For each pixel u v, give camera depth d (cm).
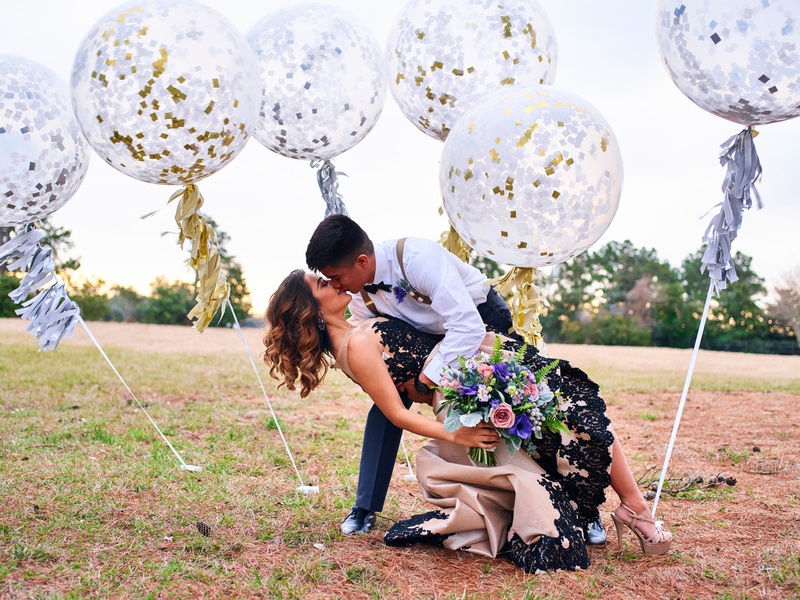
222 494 448
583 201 339
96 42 342
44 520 392
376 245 368
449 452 364
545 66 423
